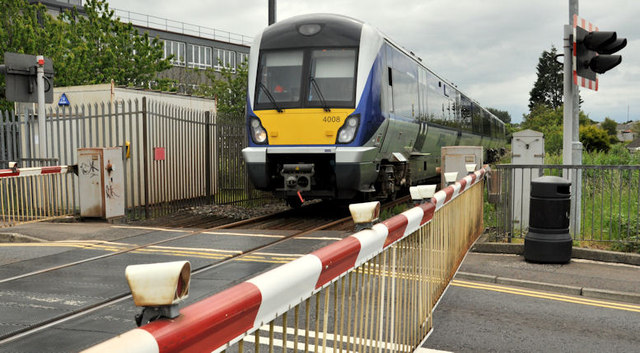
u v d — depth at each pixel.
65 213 11.41
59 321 4.80
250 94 11.23
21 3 18.19
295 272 1.89
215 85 28.19
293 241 8.48
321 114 10.70
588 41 8.69
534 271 6.96
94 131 13.36
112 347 1.10
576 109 9.20
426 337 4.40
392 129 12.12
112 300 5.43
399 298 3.53
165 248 7.91
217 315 1.43
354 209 2.79
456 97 20.75
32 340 4.33
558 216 7.38
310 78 10.91
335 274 2.30
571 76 9.02
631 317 5.40
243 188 14.41
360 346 2.70
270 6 16.23
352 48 10.97
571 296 6.12
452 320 5.20
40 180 11.30
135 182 13.38
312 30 11.23
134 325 4.71
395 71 12.54
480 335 4.80
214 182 13.81
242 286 1.61
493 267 7.15
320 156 10.78
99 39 21.78
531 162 9.55
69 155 13.45
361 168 10.57
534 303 5.81
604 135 40.50
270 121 10.95
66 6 40.53
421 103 15.17
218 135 13.81
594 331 4.97
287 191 11.08
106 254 7.50
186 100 15.09
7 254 7.55
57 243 8.30
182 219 11.16
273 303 1.77
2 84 17.48
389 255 3.21
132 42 22.38
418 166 15.45
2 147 12.07
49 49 19.11
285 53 11.21
